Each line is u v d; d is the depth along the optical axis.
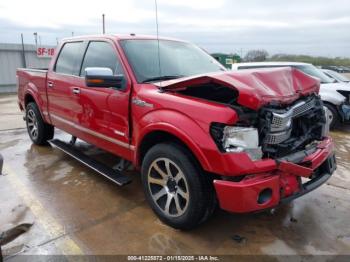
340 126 8.20
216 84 3.06
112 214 3.58
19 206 3.73
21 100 6.27
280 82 3.12
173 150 3.06
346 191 4.21
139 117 3.38
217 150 2.70
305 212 3.64
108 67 3.99
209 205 3.00
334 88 7.72
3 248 2.96
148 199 3.46
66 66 4.88
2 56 16.17
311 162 3.09
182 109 2.97
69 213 3.59
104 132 4.03
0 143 6.30
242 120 2.76
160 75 3.77
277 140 2.95
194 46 4.77
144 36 4.32
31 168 4.91
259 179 2.73
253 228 3.31
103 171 4.03
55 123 5.26
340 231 3.27
